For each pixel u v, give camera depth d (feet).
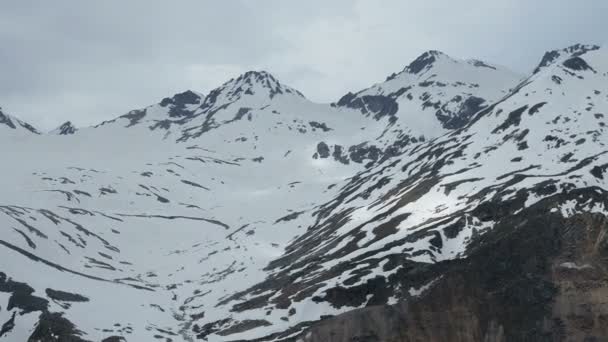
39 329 481.46
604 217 491.72
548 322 442.91
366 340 452.76
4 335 481.05
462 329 447.83
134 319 545.85
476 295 465.88
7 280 535.19
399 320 458.09
